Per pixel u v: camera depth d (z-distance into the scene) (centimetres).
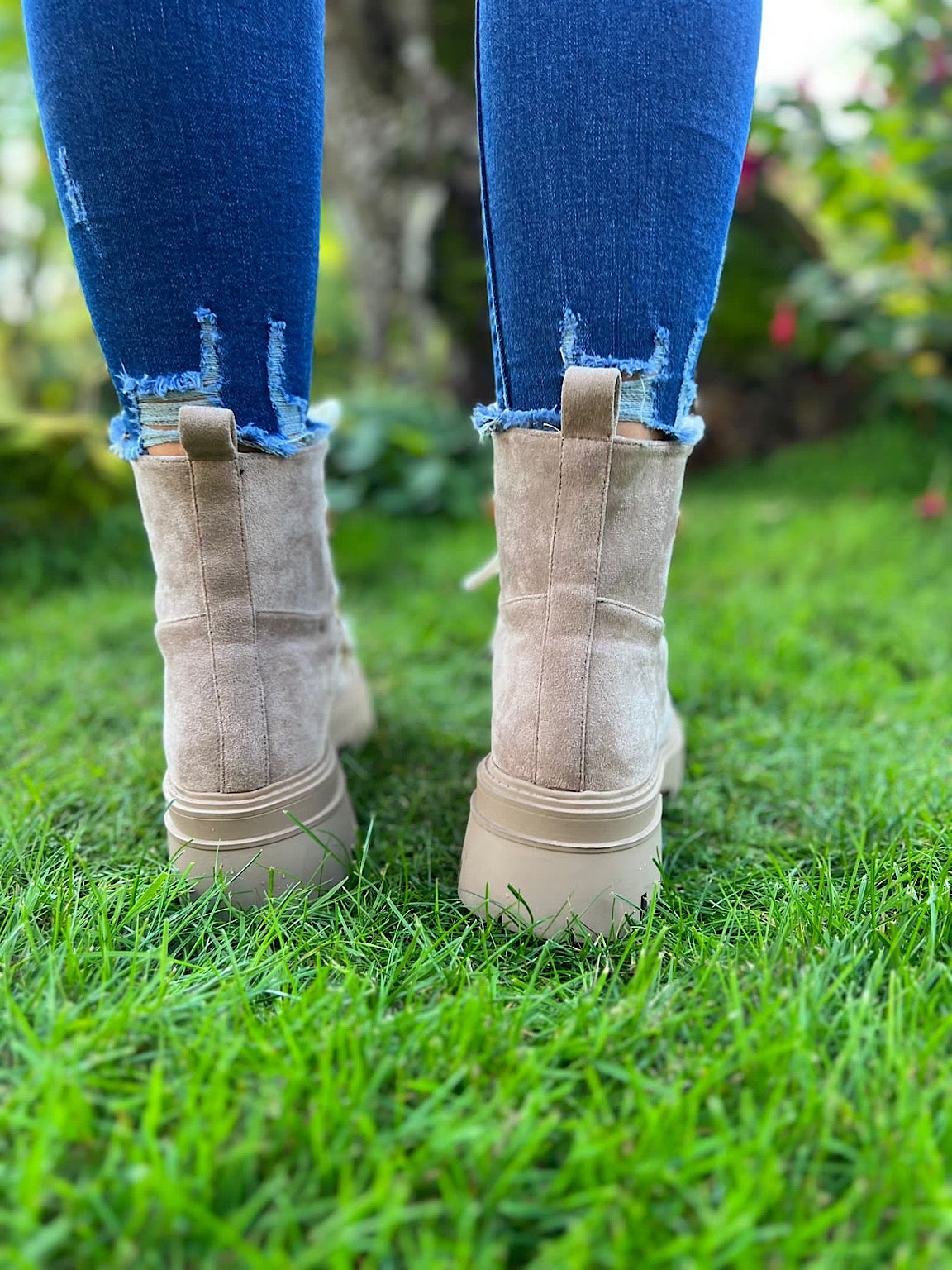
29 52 67
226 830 75
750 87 69
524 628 74
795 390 306
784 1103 52
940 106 245
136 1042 57
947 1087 52
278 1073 52
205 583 74
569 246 66
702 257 68
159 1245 44
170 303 68
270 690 77
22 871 80
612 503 70
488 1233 45
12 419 221
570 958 71
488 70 68
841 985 63
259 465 74
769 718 120
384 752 112
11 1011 57
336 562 208
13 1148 49
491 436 75
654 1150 48
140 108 63
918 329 252
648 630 74
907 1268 42
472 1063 55
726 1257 42
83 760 104
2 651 154
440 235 292
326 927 74
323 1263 43
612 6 63
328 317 515
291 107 69
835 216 262
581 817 71
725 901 76
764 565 193
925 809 88
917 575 180
